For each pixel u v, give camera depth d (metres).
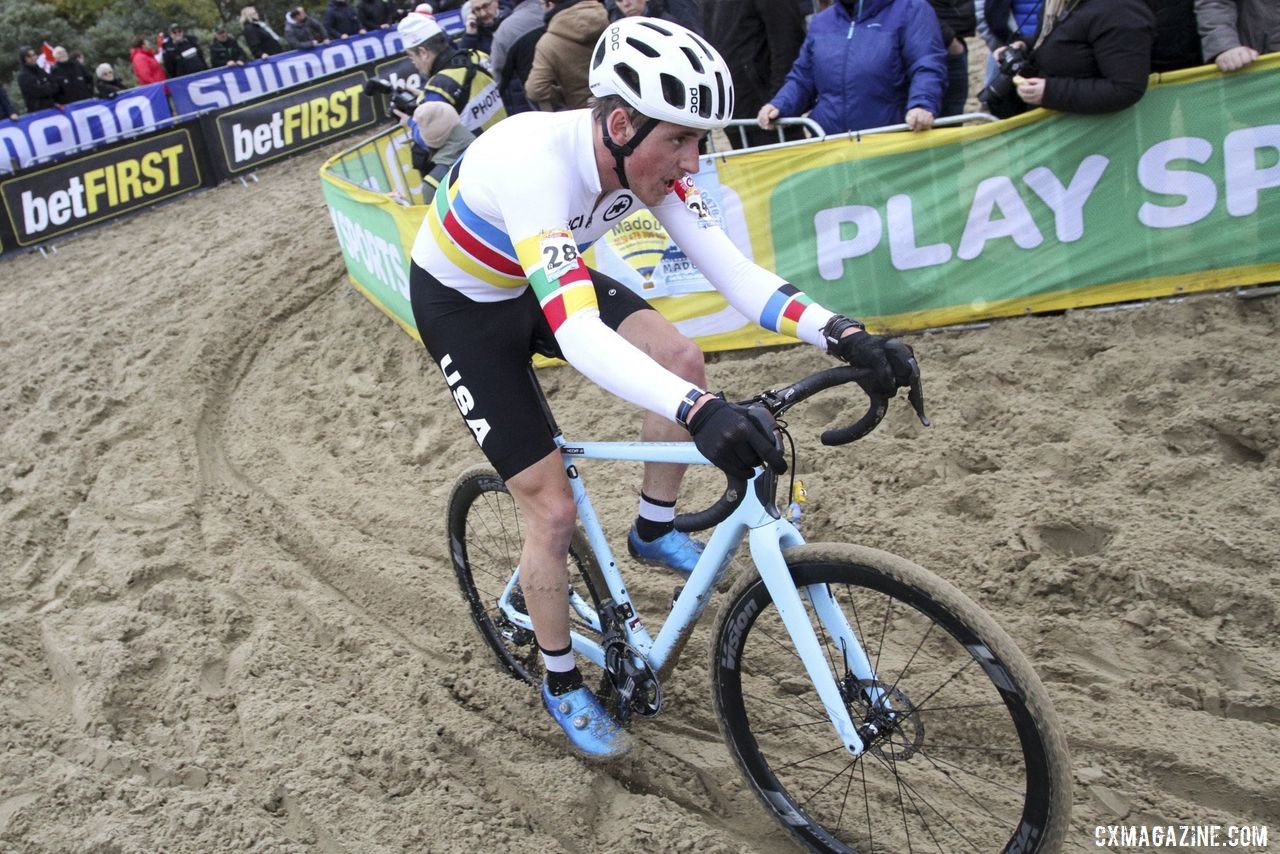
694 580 2.04
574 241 1.98
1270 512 2.74
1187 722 2.23
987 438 3.33
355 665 2.90
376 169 6.67
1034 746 1.67
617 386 1.77
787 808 2.07
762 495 1.85
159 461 4.40
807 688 2.51
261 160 9.98
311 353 5.39
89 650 2.98
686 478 3.49
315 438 4.52
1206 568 2.59
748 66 4.90
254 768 2.47
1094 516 2.85
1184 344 3.48
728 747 2.12
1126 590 2.61
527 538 2.20
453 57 5.39
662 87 1.73
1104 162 3.63
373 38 12.52
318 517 3.80
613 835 2.19
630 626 2.26
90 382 5.36
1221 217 3.57
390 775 2.41
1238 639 2.41
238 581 3.37
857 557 1.79
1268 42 3.56
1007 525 2.91
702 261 2.13
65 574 3.61
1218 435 3.08
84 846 2.22
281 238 7.14
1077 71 3.53
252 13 12.52
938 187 3.86
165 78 12.23
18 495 4.34
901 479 3.23
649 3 5.26
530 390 2.15
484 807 2.29
